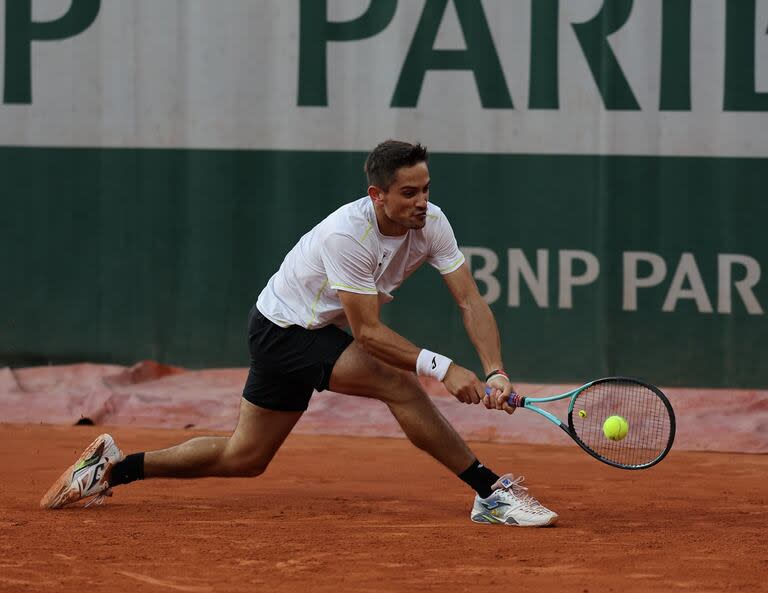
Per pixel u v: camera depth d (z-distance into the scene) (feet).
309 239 47.44
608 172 94.84
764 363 93.50
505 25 95.81
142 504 53.47
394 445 81.00
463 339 96.12
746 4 93.66
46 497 50.85
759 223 93.76
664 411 81.46
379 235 45.37
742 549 43.14
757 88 93.71
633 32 94.73
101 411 90.22
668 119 94.53
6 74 100.32
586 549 42.98
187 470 50.26
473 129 96.17
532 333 95.81
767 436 82.53
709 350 94.22
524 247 95.91
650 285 94.79
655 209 94.73
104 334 99.81
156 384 97.19
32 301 100.42
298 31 98.02
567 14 95.14
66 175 100.22
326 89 97.91
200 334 99.30
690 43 94.27
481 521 48.80
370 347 45.70
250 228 98.84
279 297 47.73
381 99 97.19
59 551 41.91
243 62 98.73
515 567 39.81
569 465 72.95
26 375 98.63
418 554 41.91
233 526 47.70
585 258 95.35
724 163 94.07
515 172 95.86
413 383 47.21
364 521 49.32
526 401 45.27
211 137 99.14
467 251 96.43
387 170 43.55
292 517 50.26
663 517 51.60
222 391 94.89
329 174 98.07
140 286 99.66
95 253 99.96
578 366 95.35
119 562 40.22
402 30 96.78
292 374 47.42
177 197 99.50
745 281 93.81
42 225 100.37
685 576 38.50
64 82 100.22
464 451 48.03
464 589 36.55
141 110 99.66
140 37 99.66
